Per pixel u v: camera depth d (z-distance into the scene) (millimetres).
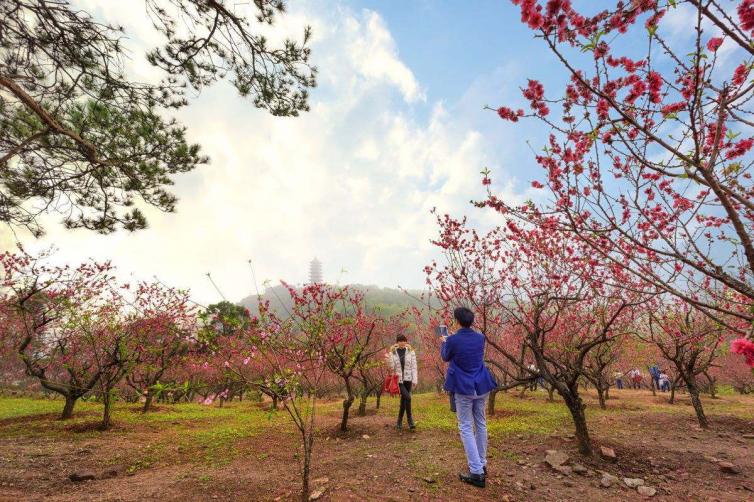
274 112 8023
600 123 2521
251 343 3900
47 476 4520
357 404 12727
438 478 4090
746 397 14625
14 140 6676
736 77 2361
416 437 6152
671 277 3180
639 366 17328
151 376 13008
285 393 3854
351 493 3645
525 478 4211
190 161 7617
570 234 3500
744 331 2037
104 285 10438
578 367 5086
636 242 2561
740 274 3139
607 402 12039
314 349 4762
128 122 7277
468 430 4133
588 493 3850
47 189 7051
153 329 9641
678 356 7578
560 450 5188
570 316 6781
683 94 2521
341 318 5824
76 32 6254
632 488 4043
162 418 8969
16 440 6395
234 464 4824
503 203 3465
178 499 3656
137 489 3975
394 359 6934
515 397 13516
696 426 7223
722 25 1924
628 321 7844
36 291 8867
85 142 6215
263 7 6812
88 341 7980
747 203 2051
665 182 3789
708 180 2113
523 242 5797
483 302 6289
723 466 4621
